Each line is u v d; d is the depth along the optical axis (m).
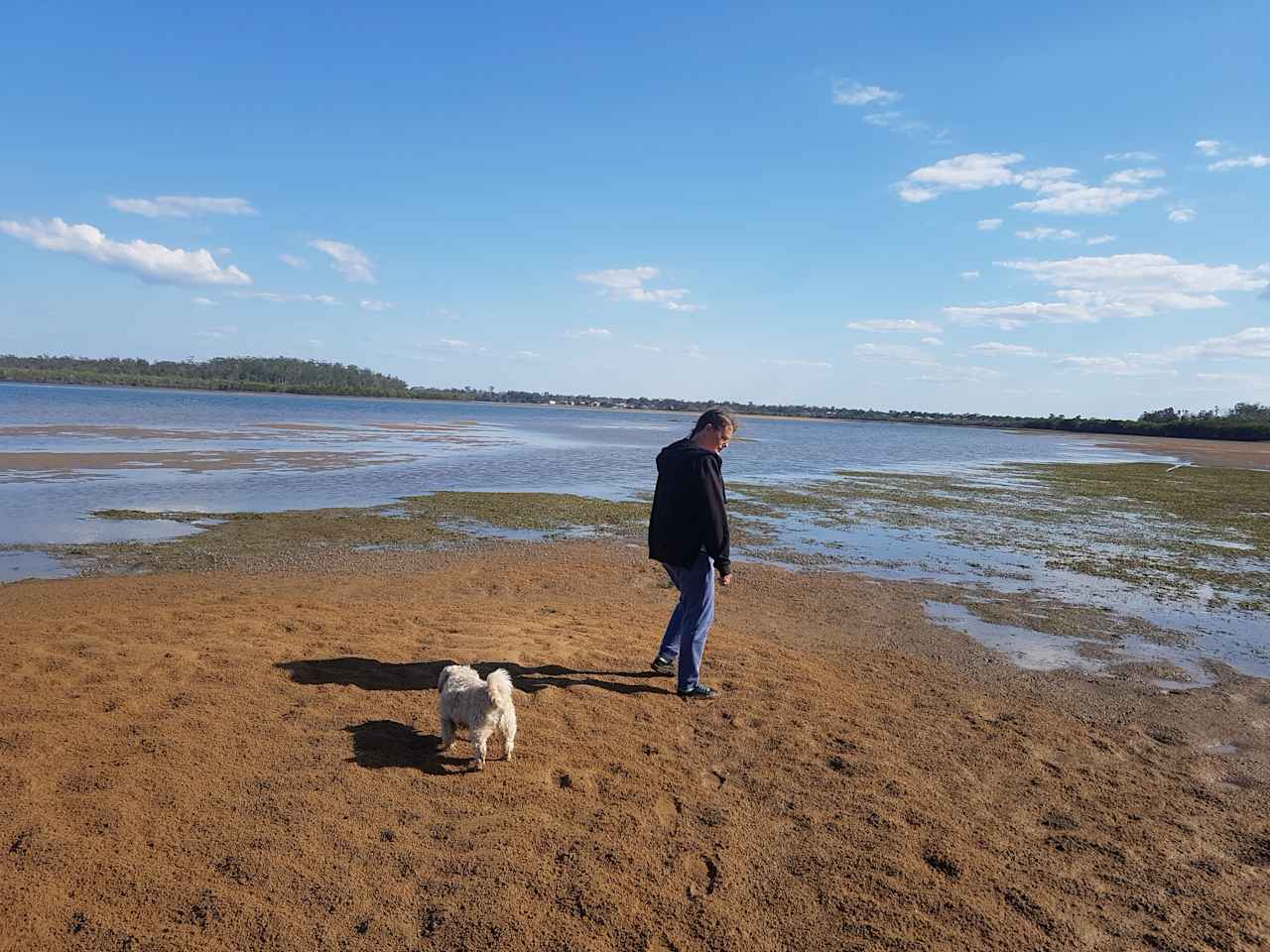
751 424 105.44
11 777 3.97
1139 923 3.39
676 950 3.08
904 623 8.55
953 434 98.00
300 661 5.98
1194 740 5.57
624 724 5.22
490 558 11.27
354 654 6.28
